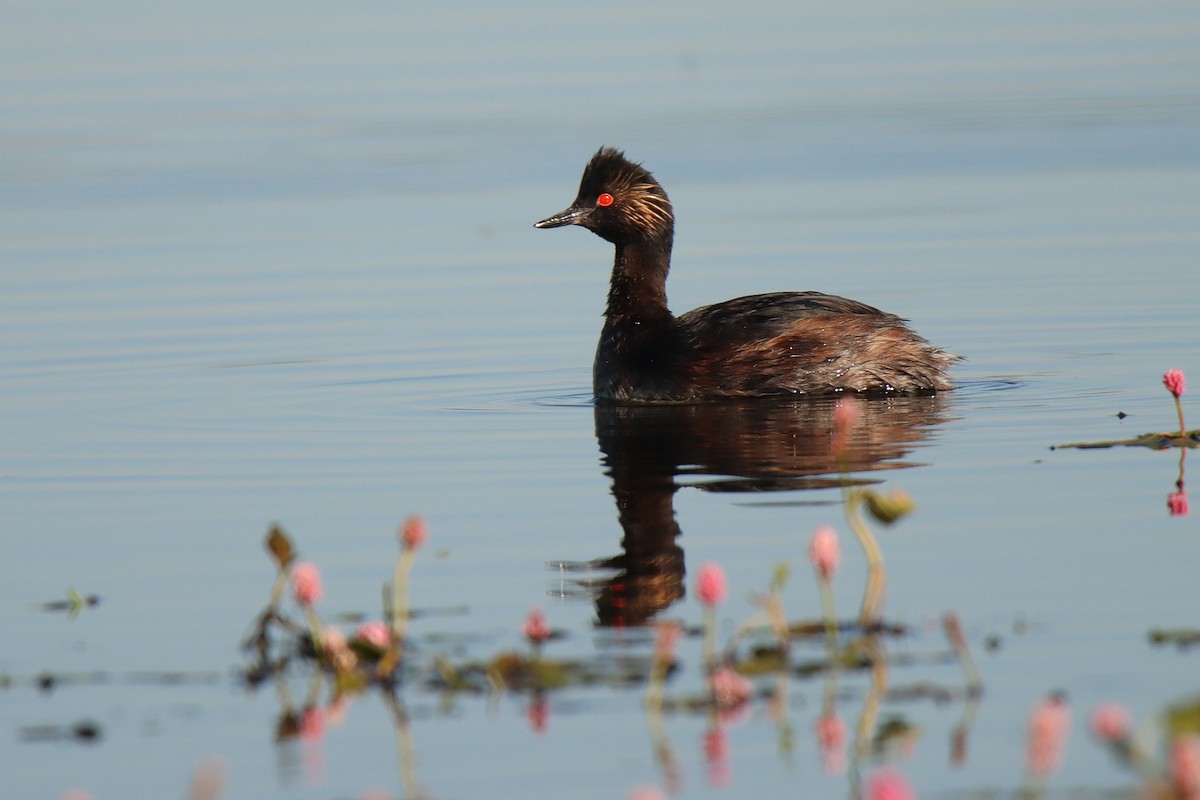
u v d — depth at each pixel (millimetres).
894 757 8078
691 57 48906
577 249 25984
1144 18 55656
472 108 40656
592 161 17812
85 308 22016
